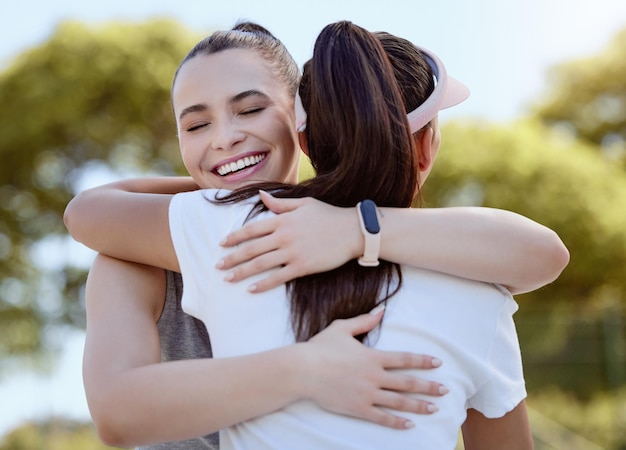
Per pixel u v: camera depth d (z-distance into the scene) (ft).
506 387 4.68
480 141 38.75
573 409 27.32
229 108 5.51
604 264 37.37
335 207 4.65
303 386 4.23
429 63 5.32
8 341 36.17
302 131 5.14
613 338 27.55
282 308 4.44
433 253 4.59
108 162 40.93
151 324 4.83
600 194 38.06
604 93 48.93
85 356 4.58
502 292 4.83
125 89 39.99
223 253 4.58
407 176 4.76
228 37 5.66
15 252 39.68
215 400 4.20
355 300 4.44
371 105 4.63
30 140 39.73
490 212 4.85
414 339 4.45
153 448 5.33
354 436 4.27
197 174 5.70
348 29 4.84
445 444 4.45
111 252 4.99
